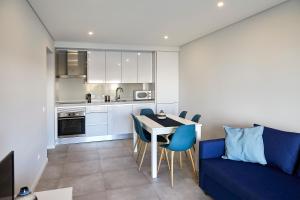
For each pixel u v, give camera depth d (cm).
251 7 289
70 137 508
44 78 357
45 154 367
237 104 361
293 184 201
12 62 206
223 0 265
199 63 477
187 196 262
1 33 180
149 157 401
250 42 329
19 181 225
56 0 260
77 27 377
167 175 321
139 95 584
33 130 284
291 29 264
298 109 259
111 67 551
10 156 116
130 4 275
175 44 542
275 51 287
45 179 310
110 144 494
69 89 558
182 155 404
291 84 266
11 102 203
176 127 317
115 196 263
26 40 254
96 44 512
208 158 273
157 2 270
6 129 190
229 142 272
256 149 253
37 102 308
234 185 209
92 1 265
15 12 215
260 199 179
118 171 337
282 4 275
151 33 425
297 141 229
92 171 337
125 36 448
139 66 576
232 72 371
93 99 577
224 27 386
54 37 451
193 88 507
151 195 265
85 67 541
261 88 311
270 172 228
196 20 343
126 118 549
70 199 156
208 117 447
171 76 577
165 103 576
